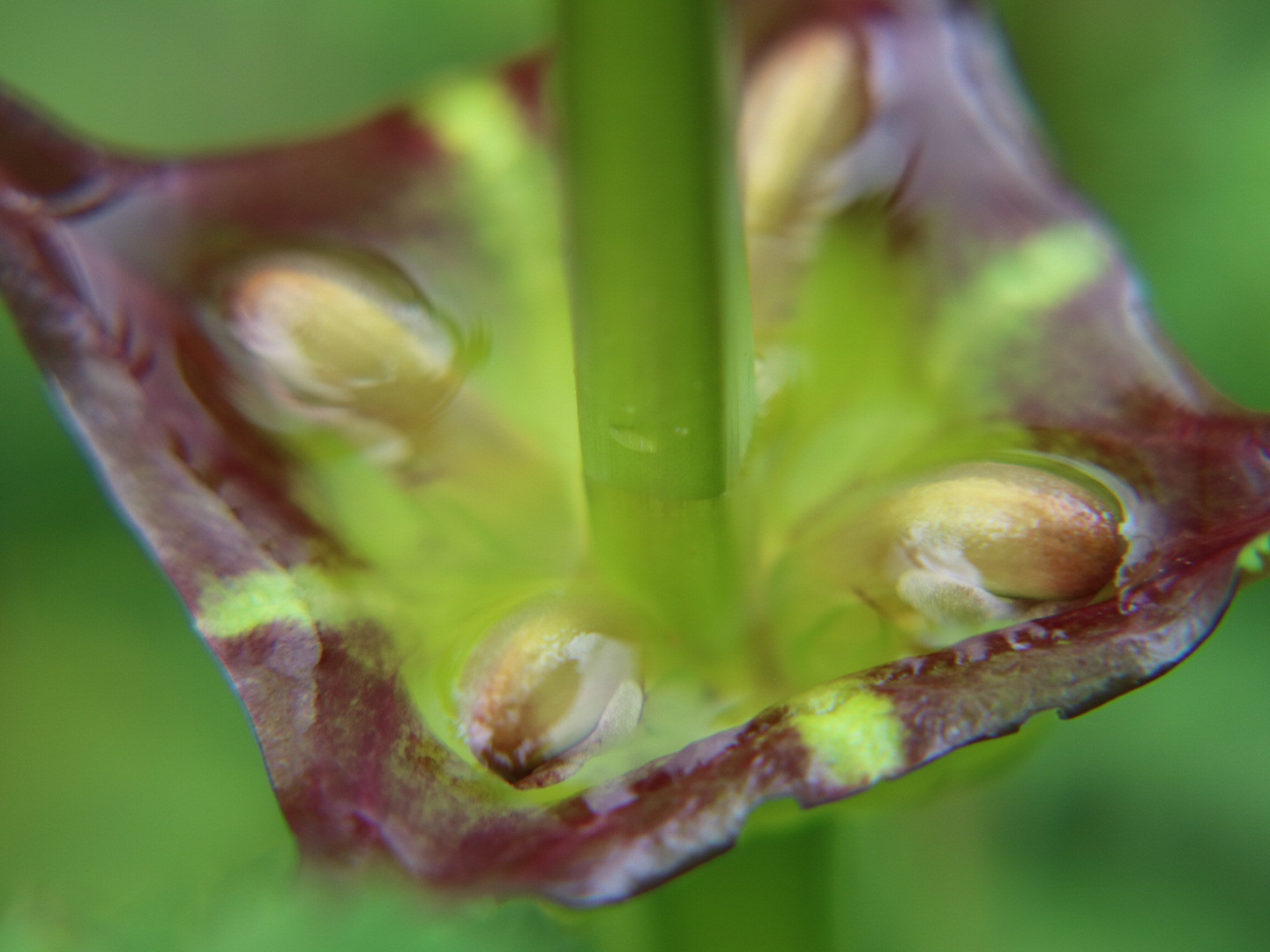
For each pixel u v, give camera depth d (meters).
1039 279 0.07
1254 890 0.11
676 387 0.06
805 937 0.07
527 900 0.06
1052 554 0.07
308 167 0.07
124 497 0.07
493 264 0.07
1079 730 0.12
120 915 0.08
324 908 0.06
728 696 0.07
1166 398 0.07
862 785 0.06
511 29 0.12
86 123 0.13
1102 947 0.11
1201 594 0.06
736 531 0.07
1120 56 0.11
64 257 0.07
